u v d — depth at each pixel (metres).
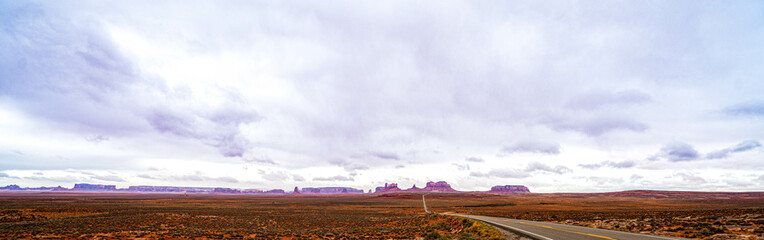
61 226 39.50
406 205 152.88
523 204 161.25
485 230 26.52
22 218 52.41
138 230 37.38
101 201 151.12
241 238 31.33
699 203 157.75
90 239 29.69
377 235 32.12
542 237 21.94
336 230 39.31
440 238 26.36
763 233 22.92
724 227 27.66
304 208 112.81
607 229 28.86
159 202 150.38
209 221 52.38
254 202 171.62
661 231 27.80
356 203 173.75
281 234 34.47
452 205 153.88
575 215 58.59
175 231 36.94
